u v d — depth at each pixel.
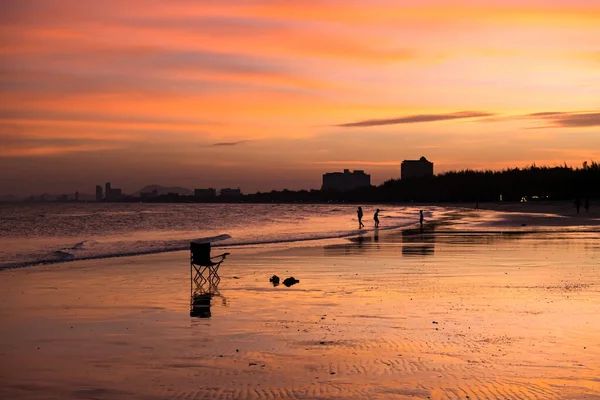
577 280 17.53
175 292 16.28
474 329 11.05
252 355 9.45
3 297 15.52
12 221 84.38
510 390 7.52
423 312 12.83
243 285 17.45
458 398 7.24
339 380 8.01
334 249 29.73
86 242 37.62
